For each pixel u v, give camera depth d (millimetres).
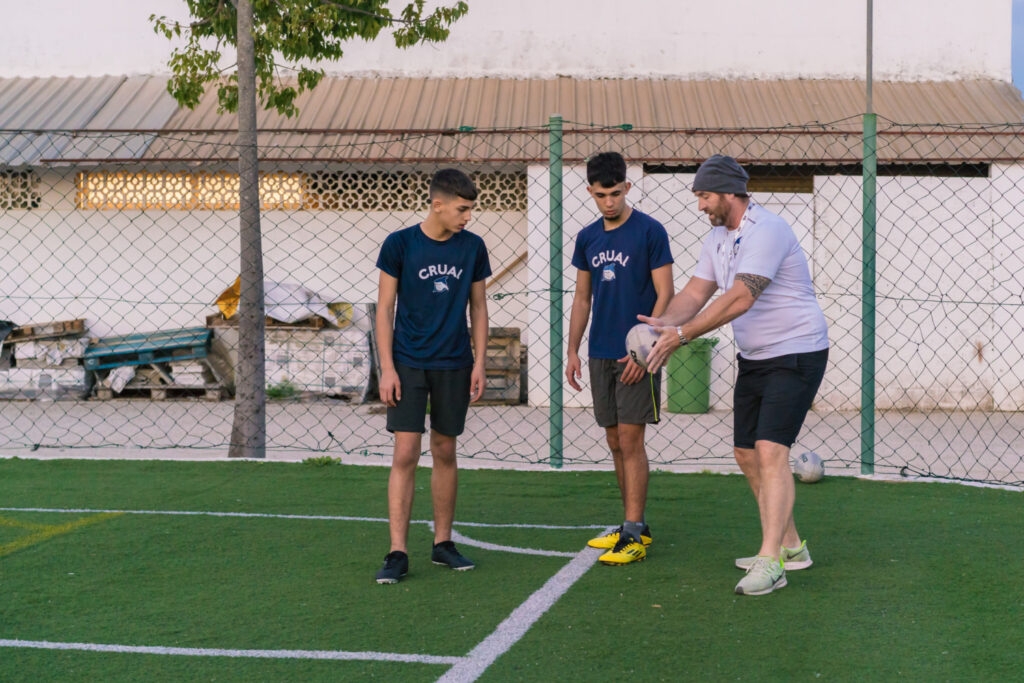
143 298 14352
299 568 4953
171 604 4383
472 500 6629
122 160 12852
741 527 5789
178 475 7414
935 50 14602
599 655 3740
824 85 14492
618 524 5945
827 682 3473
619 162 5113
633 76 14805
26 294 14445
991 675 3521
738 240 4379
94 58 15172
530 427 11227
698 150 12805
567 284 12938
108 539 5520
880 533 5590
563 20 14828
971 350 13164
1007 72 14586
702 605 4320
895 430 11258
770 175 13461
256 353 8312
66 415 12273
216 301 13703
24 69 15172
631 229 5164
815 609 4246
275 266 14273
